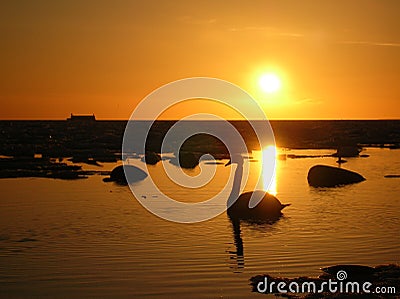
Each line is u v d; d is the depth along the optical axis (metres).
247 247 16.45
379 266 14.23
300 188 29.48
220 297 12.29
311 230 18.69
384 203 24.12
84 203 24.47
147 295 12.46
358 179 31.78
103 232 18.58
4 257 15.48
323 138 81.69
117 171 33.75
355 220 20.27
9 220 20.55
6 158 47.59
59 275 13.86
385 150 59.66
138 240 17.39
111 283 13.26
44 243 17.02
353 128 108.50
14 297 12.45
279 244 16.77
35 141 69.88
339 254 15.54
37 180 33.12
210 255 15.57
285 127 118.75
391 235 17.78
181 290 12.76
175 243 17.03
